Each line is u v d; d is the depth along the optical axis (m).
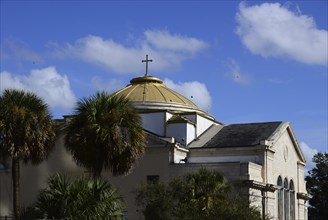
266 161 51.47
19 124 37.09
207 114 61.38
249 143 52.91
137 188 44.56
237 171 48.06
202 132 58.19
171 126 56.00
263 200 50.12
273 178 53.19
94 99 39.09
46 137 38.84
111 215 30.42
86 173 51.16
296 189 60.41
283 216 55.41
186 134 55.28
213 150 52.88
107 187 31.34
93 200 29.80
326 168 80.06
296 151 61.00
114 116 38.06
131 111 39.38
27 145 37.59
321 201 78.75
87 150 38.12
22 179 54.22
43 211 29.72
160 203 38.75
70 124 39.16
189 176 40.12
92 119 38.06
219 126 59.50
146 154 50.78
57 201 29.89
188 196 38.91
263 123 57.78
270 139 52.81
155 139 50.78
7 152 37.38
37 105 38.62
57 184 30.44
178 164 49.56
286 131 58.12
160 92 60.84
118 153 37.81
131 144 38.56
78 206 29.59
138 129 39.25
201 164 48.94
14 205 37.59
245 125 58.12
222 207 36.00
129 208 50.00
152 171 50.28
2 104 37.53
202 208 37.69
